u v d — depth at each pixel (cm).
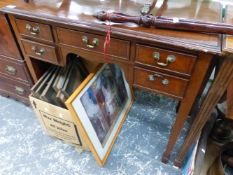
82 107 104
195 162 104
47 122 121
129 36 74
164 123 143
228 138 127
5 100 159
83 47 89
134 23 77
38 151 128
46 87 113
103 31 77
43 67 126
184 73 76
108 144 126
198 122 89
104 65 120
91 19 81
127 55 82
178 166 118
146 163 122
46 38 95
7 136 136
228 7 90
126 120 145
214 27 70
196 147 104
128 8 88
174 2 93
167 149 112
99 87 119
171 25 73
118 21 78
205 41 68
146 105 154
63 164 122
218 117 126
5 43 112
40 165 122
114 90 135
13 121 144
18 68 124
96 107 116
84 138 109
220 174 107
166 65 77
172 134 103
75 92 100
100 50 86
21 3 96
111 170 120
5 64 127
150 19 74
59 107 106
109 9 88
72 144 129
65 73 119
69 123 111
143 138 134
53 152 128
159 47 74
